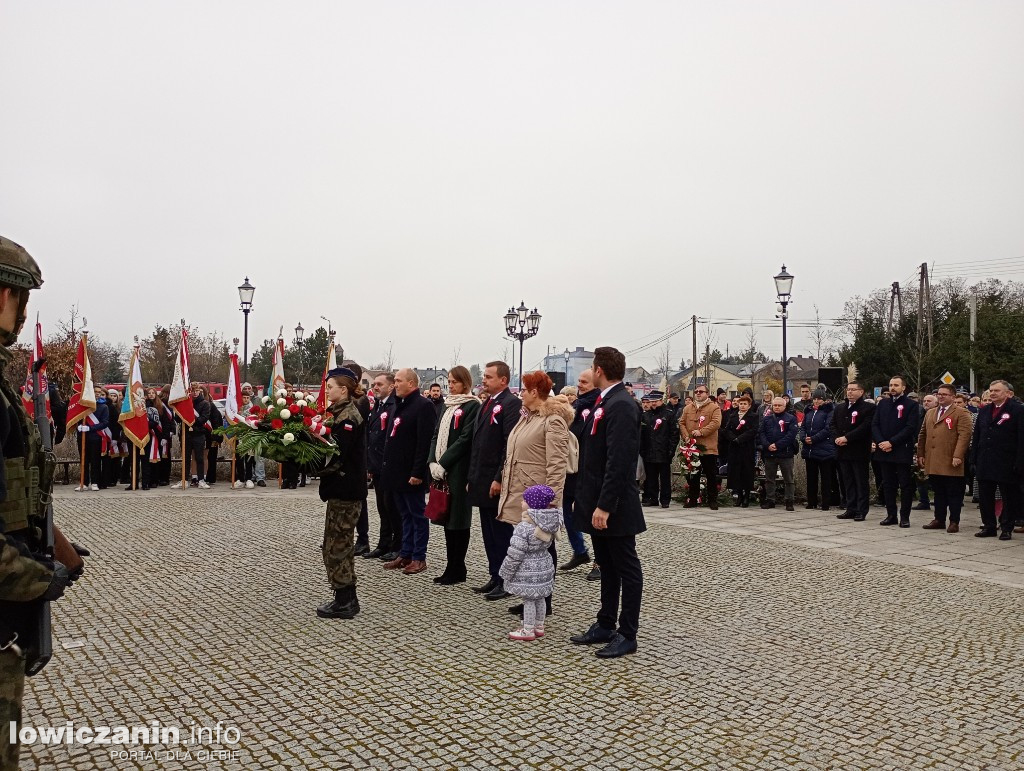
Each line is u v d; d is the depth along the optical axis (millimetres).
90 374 14406
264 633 5641
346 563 6047
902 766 3631
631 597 5234
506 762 3615
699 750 3770
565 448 5930
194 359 44156
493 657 5133
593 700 4375
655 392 13438
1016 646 5473
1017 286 49625
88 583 7172
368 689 4516
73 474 16141
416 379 7754
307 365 40000
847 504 12016
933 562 8508
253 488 15352
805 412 13500
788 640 5570
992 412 10117
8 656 2344
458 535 7297
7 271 2332
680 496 14531
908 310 45844
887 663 5074
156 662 4977
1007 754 3766
